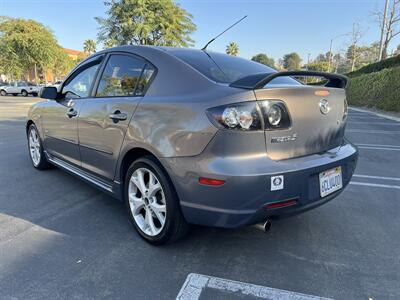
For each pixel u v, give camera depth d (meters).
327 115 2.75
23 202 3.78
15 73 35.72
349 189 4.52
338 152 2.85
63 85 4.12
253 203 2.29
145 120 2.71
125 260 2.65
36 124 4.71
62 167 4.23
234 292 2.29
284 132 2.41
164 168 2.58
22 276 2.42
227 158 2.27
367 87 23.08
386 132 10.72
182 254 2.75
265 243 2.96
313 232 3.20
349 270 2.57
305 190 2.49
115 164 3.11
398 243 3.01
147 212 2.88
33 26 35.59
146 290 2.30
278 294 2.28
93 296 2.23
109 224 3.28
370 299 2.24
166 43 23.22
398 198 4.18
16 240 2.94
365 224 3.39
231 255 2.76
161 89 2.74
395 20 29.72
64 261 2.62
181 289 2.31
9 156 5.93
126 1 21.81
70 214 3.49
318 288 2.35
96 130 3.30
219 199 2.30
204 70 2.71
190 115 2.39
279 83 2.90
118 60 3.30
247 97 2.27
